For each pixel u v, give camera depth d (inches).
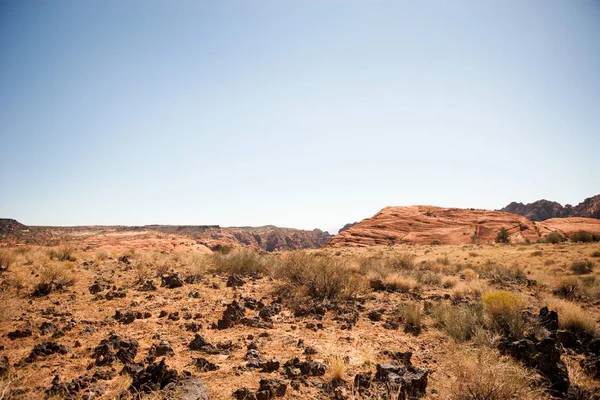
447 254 1675.7
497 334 299.3
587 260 1043.9
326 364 246.1
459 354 252.7
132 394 189.5
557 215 7795.3
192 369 230.4
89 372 220.5
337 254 1902.1
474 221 3885.3
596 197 7258.9
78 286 494.6
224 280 594.9
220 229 5600.4
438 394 202.1
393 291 562.9
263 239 6934.1
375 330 344.8
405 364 252.8
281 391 199.0
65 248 858.1
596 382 229.6
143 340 287.9
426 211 4421.8
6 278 510.0
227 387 205.3
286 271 574.6
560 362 240.4
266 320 359.9
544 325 337.1
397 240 3614.7
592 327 334.0
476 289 567.2
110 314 365.7
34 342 273.6
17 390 190.4
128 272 639.8
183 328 324.8
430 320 374.6
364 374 222.7
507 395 188.7
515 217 3951.8
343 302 466.0
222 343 279.9
